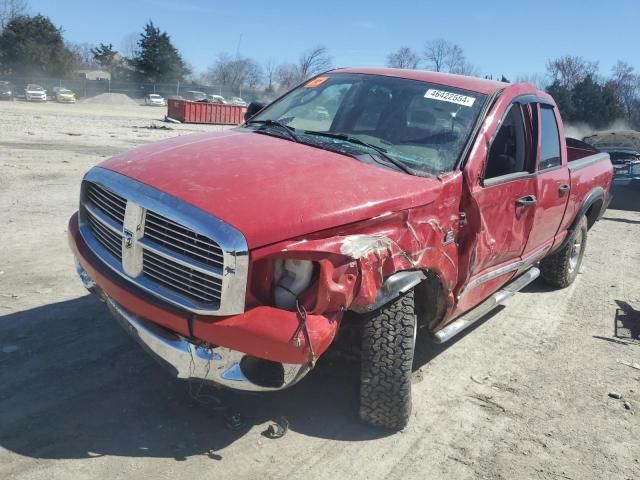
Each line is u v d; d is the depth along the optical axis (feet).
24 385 12.30
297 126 14.66
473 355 16.33
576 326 19.29
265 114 15.96
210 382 10.03
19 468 9.88
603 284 24.35
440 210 12.06
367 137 13.85
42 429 10.96
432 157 13.07
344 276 9.89
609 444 12.65
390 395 11.53
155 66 268.41
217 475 10.32
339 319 10.05
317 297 9.70
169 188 10.17
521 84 16.17
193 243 9.64
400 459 11.37
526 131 15.90
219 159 11.40
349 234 10.30
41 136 64.44
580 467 11.76
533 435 12.69
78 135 70.49
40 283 17.74
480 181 13.24
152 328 10.31
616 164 50.14
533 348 17.22
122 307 10.89
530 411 13.65
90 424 11.27
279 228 9.53
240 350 9.53
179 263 9.71
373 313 11.27
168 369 10.30
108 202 11.12
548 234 18.33
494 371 15.48
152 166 11.09
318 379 13.75
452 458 11.59
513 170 15.29
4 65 247.09
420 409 13.21
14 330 14.57
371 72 16.07
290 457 11.03
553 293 22.53
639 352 17.57
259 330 9.40
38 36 251.19
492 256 14.30
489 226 13.75
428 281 12.50
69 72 258.98
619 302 22.08
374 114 14.46
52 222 24.90
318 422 12.17
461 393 14.14
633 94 238.89
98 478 9.89
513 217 14.92
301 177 10.85
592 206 23.11
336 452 11.32
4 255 19.93
